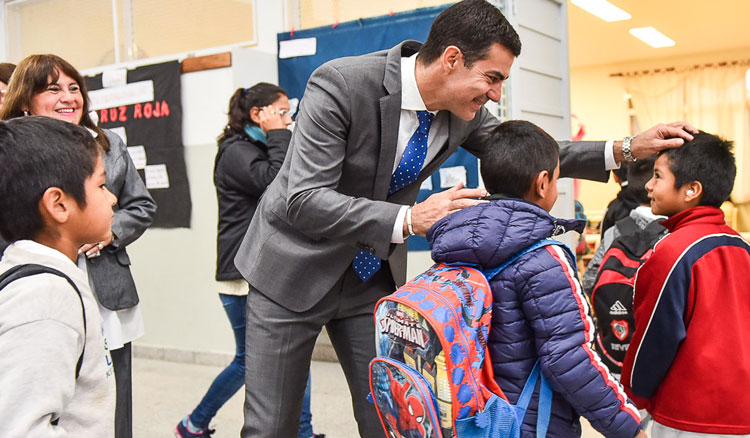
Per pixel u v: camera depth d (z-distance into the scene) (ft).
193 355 14.29
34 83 6.27
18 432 2.98
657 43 30.76
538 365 4.37
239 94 9.84
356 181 5.51
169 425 10.19
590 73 36.63
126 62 15.66
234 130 9.74
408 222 4.79
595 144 5.95
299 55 13.43
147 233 14.79
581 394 4.19
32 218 3.49
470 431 4.15
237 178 9.21
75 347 3.32
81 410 3.49
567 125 12.92
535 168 4.65
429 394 4.14
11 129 3.51
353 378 6.12
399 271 6.08
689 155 5.34
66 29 16.58
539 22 11.82
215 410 9.09
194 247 14.29
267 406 5.82
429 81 5.13
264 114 9.52
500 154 4.73
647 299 5.27
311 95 5.32
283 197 5.58
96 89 15.19
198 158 14.14
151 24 15.48
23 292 3.20
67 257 3.59
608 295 6.94
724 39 30.01
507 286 4.32
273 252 5.71
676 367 5.17
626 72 35.58
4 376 3.06
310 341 5.93
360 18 12.67
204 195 14.12
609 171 6.01
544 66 12.01
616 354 6.92
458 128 5.81
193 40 15.01
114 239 6.52
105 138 6.84
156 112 14.40
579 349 4.18
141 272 14.92
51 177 3.48
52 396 3.11
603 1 23.17
